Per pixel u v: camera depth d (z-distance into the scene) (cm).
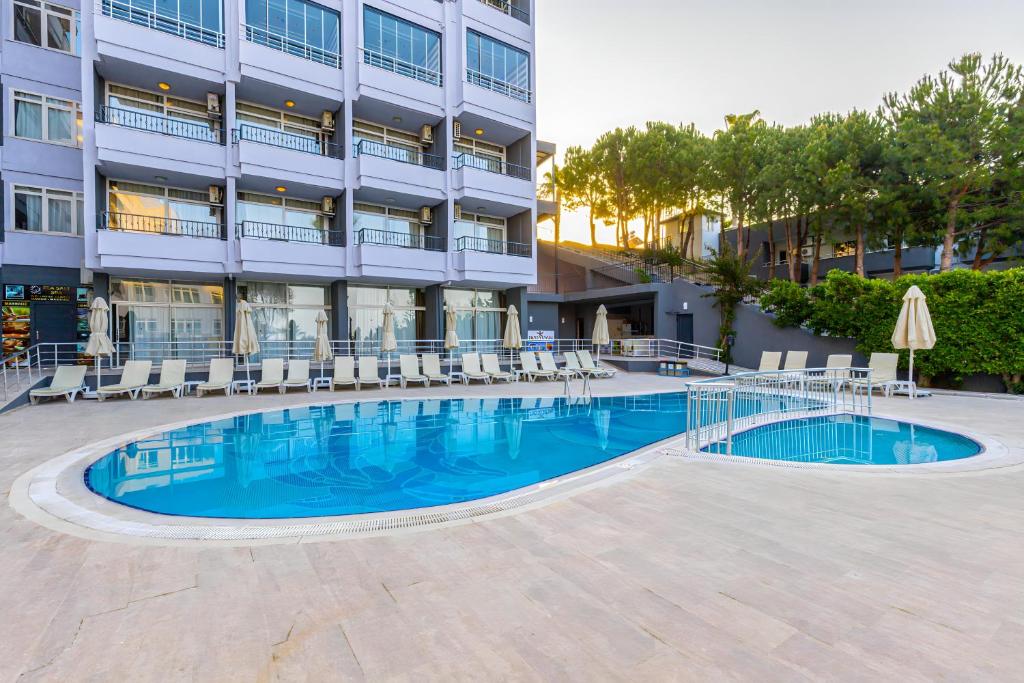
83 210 1493
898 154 1647
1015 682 192
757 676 199
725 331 1995
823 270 2573
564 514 399
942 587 272
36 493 485
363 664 212
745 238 2852
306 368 1455
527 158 2038
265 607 263
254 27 1530
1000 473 511
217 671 209
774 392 904
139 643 231
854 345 1622
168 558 330
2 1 1401
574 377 1780
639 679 199
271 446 780
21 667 212
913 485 471
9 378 1277
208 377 1438
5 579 300
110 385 1290
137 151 1366
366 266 1641
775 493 448
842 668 203
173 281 1561
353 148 1764
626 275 2519
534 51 2064
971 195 1623
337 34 1666
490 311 2136
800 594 266
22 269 1414
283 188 1619
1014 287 1197
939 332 1327
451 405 1187
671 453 616
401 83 1730
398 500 529
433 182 1789
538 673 204
